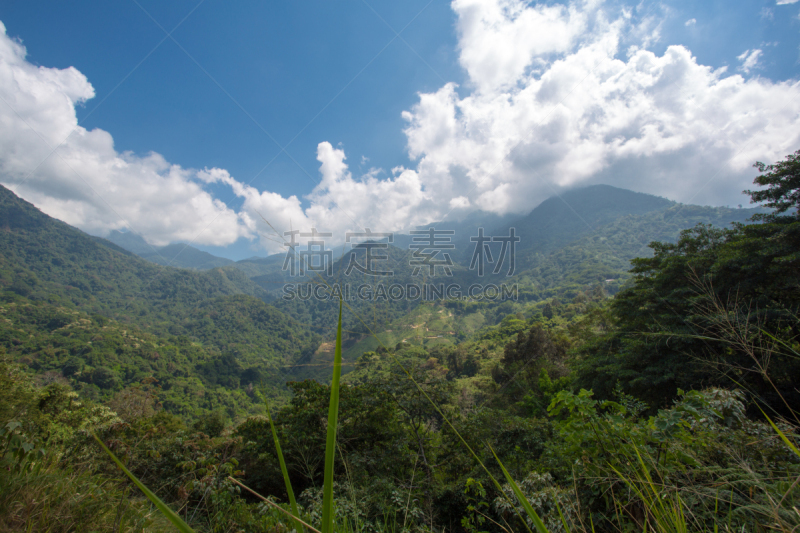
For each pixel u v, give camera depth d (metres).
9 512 1.82
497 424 11.15
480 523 5.62
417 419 11.44
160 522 2.41
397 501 3.80
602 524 2.24
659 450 2.37
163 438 7.34
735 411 2.81
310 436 9.76
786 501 1.37
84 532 1.96
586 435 2.57
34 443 2.23
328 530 0.48
